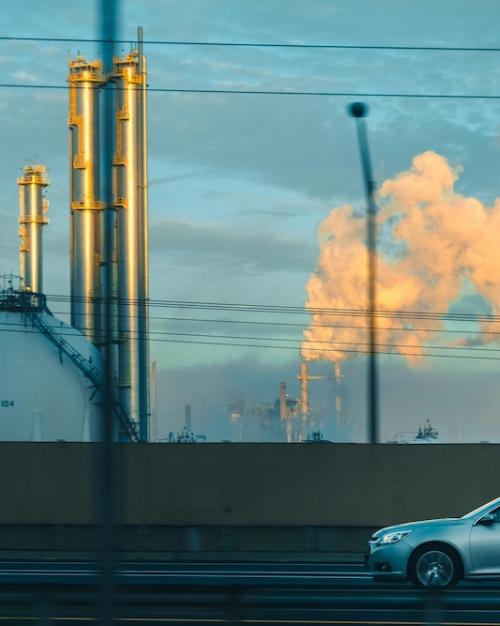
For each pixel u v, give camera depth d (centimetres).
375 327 4394
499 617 1563
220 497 4397
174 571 3478
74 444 4462
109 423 1305
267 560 4216
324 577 3203
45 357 11562
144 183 16875
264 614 1296
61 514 4416
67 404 11550
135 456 4431
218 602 1280
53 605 1269
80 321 16312
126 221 16488
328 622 1404
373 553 2883
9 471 4472
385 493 4356
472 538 2814
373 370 4391
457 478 4356
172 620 1266
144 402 14488
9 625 1273
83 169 16775
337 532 4356
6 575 3241
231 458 4416
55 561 4066
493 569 2797
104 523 1219
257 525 4372
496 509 2856
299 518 4369
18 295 11731
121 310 15325
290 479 4397
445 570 2816
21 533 4428
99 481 1241
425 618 1359
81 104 16988
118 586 1287
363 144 4403
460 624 1543
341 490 4375
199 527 4378
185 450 4431
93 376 11681
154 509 4394
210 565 3822
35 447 4481
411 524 2894
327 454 4403
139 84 17025
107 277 1423
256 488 4394
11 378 11438
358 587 1570
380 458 4384
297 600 1305
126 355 14600
